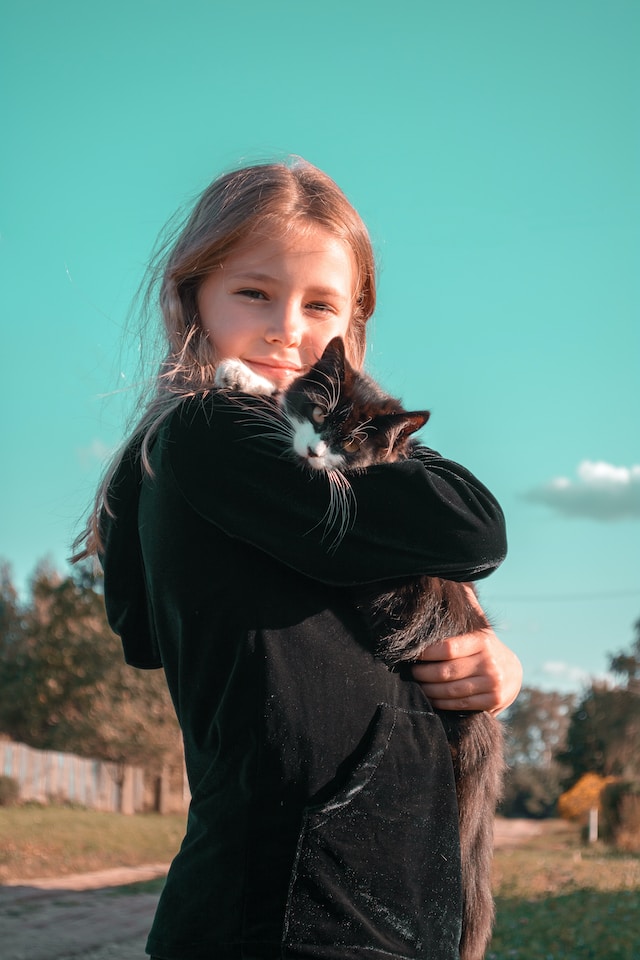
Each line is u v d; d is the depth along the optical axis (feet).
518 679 6.95
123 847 45.11
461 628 7.81
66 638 82.48
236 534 5.93
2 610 95.40
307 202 7.73
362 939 5.14
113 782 74.59
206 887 5.36
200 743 5.85
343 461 8.77
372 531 5.98
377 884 5.31
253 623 5.77
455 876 5.66
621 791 64.69
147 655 7.22
